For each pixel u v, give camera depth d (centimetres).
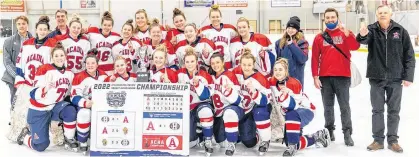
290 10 911
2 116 527
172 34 433
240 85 349
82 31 420
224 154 344
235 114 335
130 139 333
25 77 383
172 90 337
